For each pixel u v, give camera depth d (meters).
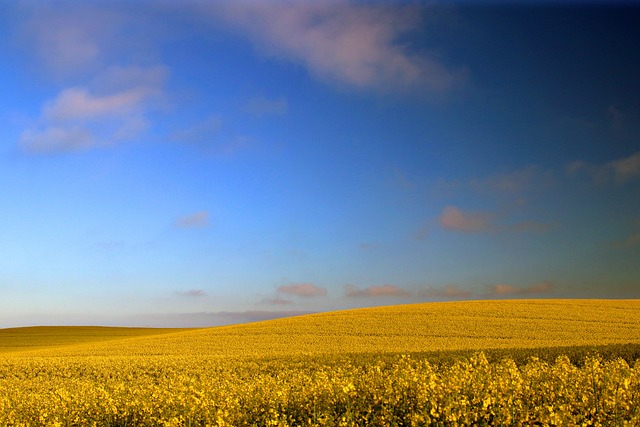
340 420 10.35
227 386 16.16
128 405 14.60
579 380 12.07
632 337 45.25
